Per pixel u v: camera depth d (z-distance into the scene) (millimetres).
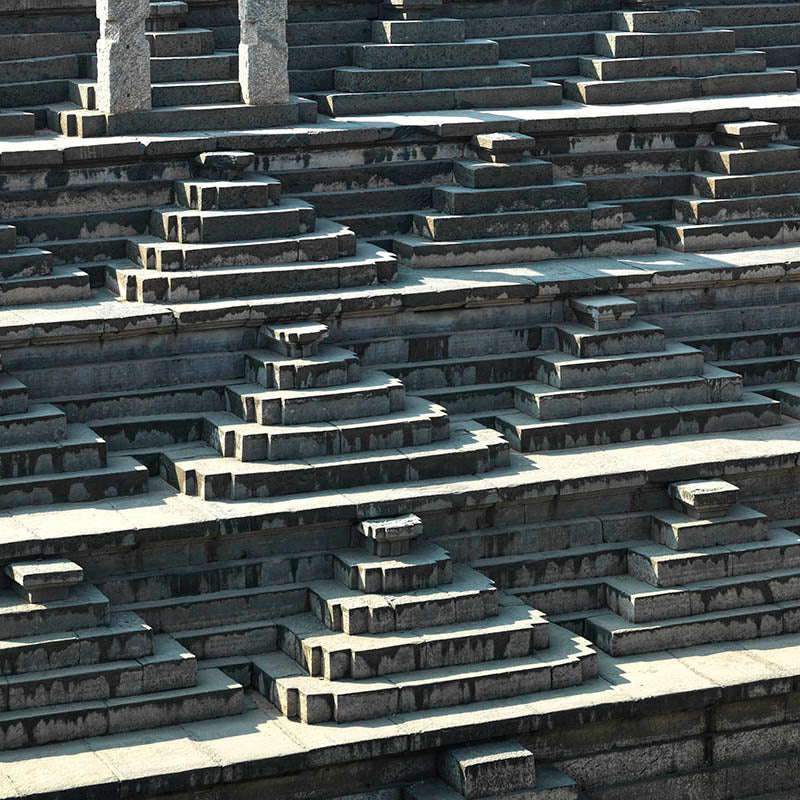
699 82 46469
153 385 36719
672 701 32875
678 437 38531
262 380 36562
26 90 42156
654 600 34969
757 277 41188
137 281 37125
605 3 48594
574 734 32594
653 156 44031
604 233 41750
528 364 39250
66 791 29141
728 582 35625
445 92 44438
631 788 33219
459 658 32781
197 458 35344
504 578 35438
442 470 35750
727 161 43562
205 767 29922
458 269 40500
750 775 34094
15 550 31938
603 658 34562
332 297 37625
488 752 31516
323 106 43875
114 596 33094
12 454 33844
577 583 35750
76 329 35781
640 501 36938
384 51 44719
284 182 41062
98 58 40562
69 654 31250
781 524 37719
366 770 31391
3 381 35000
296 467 34719
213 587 33719
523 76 45531
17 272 37156
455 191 41250
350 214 41531
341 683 32031
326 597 33406
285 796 30859
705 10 48844
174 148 39531
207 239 38156
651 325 39625
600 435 37938
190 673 31828
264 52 41500
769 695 33625
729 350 41156
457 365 38781
